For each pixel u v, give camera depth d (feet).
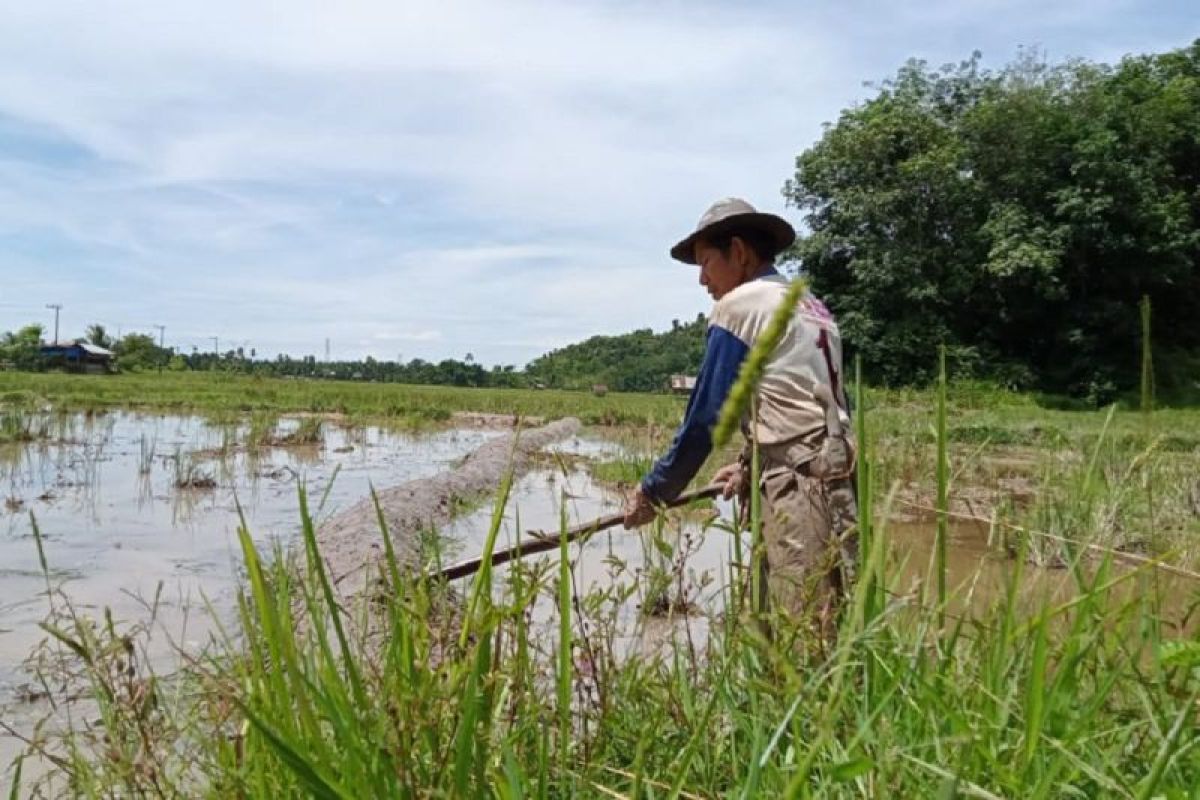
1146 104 98.89
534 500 32.48
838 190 98.17
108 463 42.50
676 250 10.80
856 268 93.40
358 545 18.44
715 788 4.93
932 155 92.43
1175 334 98.78
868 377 92.68
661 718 5.25
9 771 8.37
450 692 3.81
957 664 5.32
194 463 38.75
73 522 26.16
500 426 84.17
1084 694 5.45
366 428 77.56
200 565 19.86
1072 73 99.86
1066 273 94.12
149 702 4.84
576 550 17.04
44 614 15.19
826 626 5.16
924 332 91.04
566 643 4.39
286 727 3.92
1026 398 83.61
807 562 8.01
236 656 5.46
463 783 3.54
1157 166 95.14
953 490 7.59
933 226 96.22
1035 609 5.71
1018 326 96.27
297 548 11.34
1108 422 6.07
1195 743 4.00
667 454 9.27
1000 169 96.68
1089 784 4.33
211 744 5.33
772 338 1.86
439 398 113.19
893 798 3.98
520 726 4.55
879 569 5.30
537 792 4.29
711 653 5.82
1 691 10.68
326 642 3.92
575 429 74.38
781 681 4.52
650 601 6.07
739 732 5.45
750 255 9.93
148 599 16.48
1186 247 94.02
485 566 4.14
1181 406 82.07
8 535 23.75
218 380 160.97
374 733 3.74
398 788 3.57
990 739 4.26
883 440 28.96
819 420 8.43
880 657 5.05
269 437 59.16
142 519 26.84
